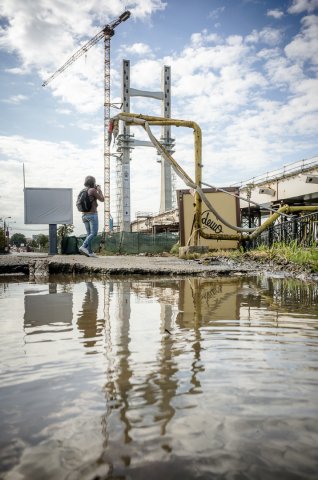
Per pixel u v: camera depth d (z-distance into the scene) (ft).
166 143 277.23
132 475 2.71
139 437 3.24
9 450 3.07
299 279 22.52
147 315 10.12
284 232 51.26
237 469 2.76
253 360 5.65
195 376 4.88
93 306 11.98
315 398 4.11
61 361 5.68
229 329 8.11
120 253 100.17
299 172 100.48
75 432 3.34
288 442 3.13
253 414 3.68
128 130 278.87
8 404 4.00
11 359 5.81
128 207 280.92
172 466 2.80
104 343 6.88
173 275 26.71
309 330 7.94
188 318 9.59
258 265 34.83
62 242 71.46
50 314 10.46
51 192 61.16
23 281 23.43
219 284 19.54
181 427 3.41
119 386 4.53
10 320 9.52
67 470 2.78
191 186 51.60
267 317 9.66
